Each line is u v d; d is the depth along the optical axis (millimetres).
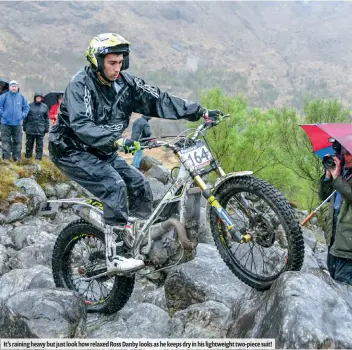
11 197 11773
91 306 5082
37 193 12492
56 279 5281
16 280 5996
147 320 4711
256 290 4270
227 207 4504
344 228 4680
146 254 4449
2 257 7316
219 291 4914
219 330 4375
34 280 5715
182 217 4238
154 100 4637
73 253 5836
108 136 4145
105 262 4926
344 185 4449
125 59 4406
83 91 4285
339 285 4414
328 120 14781
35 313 4090
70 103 4262
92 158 4480
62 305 4211
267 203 3879
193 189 4254
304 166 15156
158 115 4676
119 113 4520
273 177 15773
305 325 3363
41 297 4223
